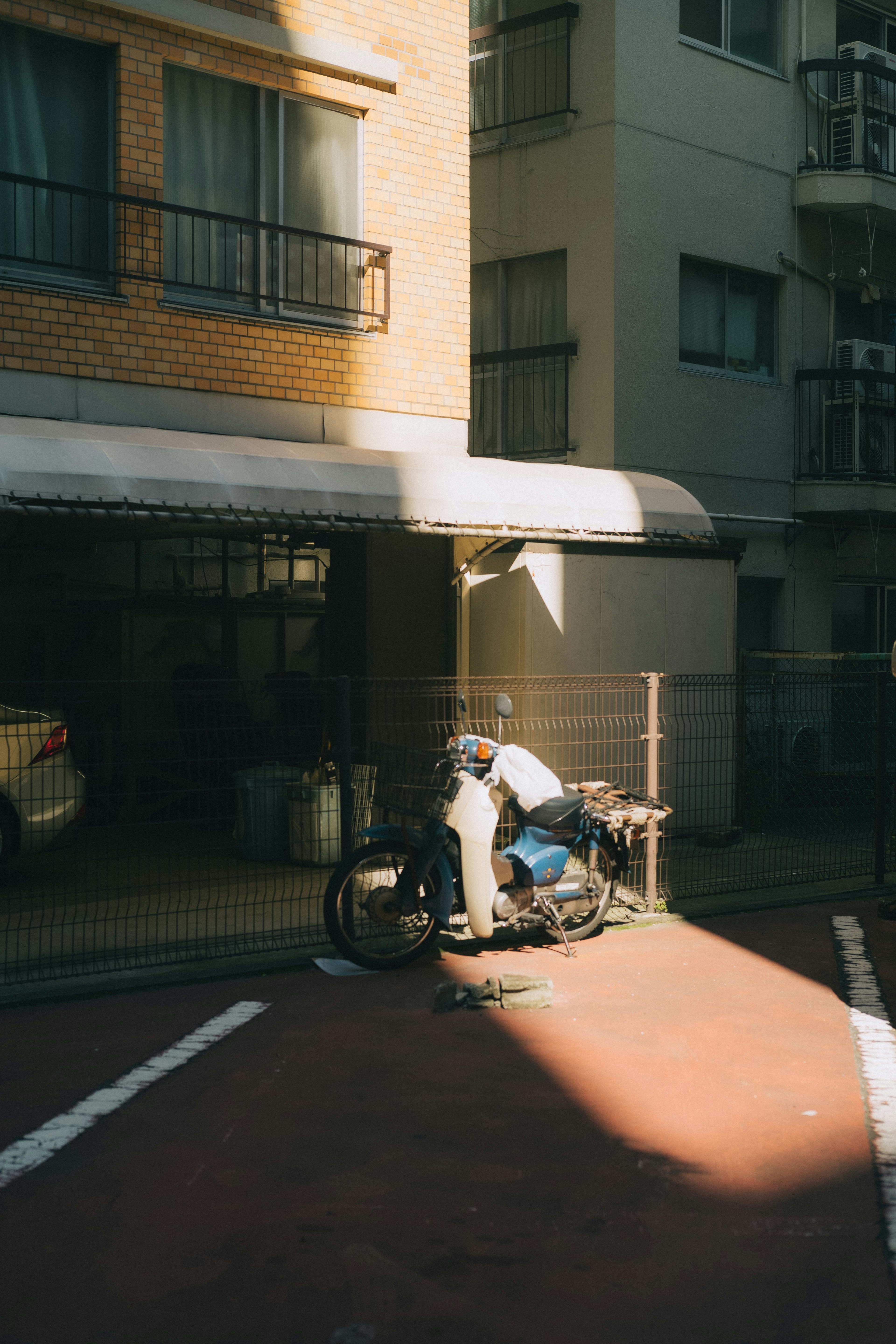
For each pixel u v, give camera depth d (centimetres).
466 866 721
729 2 1559
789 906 912
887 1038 596
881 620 1775
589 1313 348
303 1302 354
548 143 1492
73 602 1228
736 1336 338
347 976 703
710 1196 423
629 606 1166
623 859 799
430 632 1272
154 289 1015
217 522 872
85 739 1009
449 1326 341
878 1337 338
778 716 1238
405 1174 439
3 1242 389
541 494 1054
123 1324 342
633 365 1447
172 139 1044
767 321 1622
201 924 813
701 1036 598
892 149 1695
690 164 1505
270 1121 488
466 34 1213
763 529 1596
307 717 1241
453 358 1205
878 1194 426
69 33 973
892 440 1683
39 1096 514
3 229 959
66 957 724
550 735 1088
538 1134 476
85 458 820
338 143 1142
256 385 1074
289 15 1086
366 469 963
